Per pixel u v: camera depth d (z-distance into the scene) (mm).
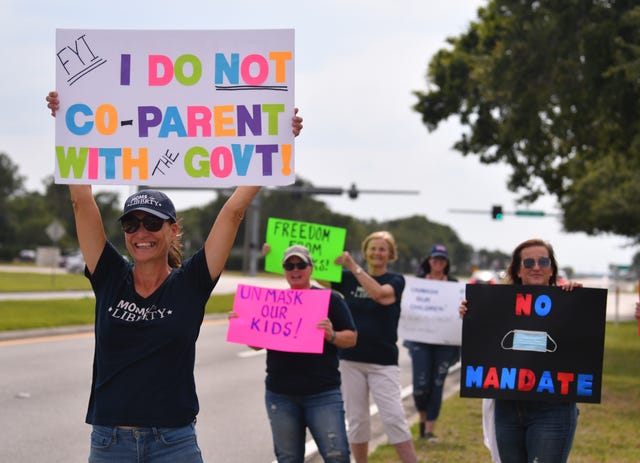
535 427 5523
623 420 10695
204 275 4246
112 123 4617
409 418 11273
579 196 43688
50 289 42375
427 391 9570
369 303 7371
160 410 4074
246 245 98750
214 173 4602
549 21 20391
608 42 19875
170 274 4293
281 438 6270
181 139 4617
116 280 4285
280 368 6238
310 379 6172
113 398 4086
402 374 16328
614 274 32250
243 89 4605
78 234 4395
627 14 19656
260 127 4598
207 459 8578
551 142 25344
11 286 43281
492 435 5758
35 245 132000
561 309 5594
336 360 6336
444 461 8102
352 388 7375
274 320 6258
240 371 15555
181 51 4621
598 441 9266
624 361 18578
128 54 4621
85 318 24891
